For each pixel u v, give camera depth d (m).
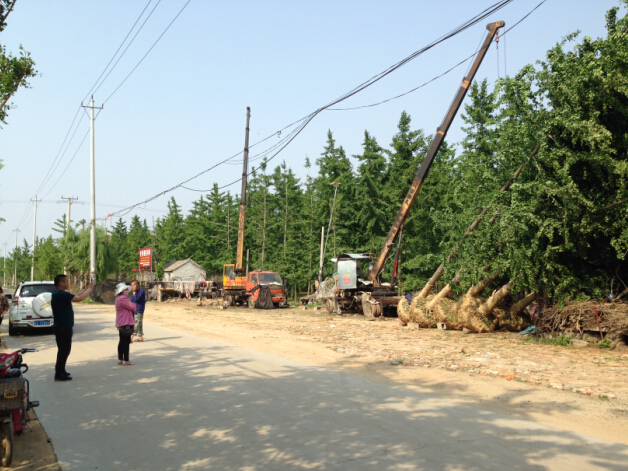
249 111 35.19
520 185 13.28
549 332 14.02
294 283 47.00
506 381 8.65
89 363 10.64
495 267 14.35
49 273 68.00
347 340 14.35
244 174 34.75
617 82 12.37
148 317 23.30
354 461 4.89
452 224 15.88
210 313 26.47
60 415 6.70
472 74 18.88
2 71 11.30
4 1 9.75
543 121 13.45
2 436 4.95
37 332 16.64
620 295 13.20
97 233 44.97
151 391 7.98
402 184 36.19
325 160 49.66
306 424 6.11
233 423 6.20
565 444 5.36
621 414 6.54
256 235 54.75
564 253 14.12
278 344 13.44
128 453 5.24
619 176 12.60
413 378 8.95
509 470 4.63
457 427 5.96
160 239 76.94
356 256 25.17
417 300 18.08
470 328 16.09
